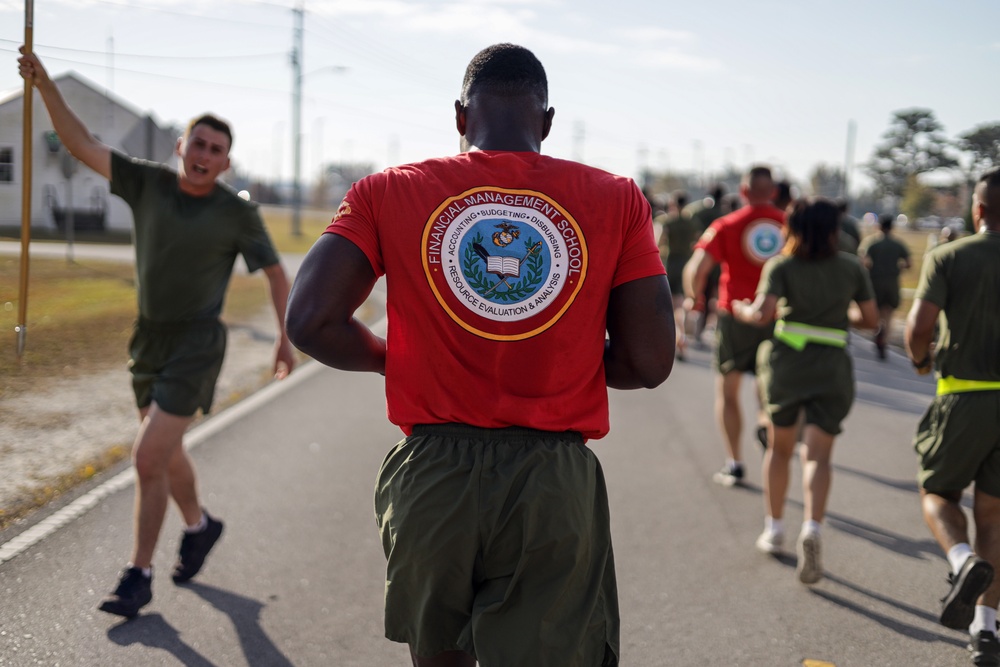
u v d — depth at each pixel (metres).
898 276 13.50
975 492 3.98
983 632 3.76
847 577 4.78
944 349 3.98
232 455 6.70
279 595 4.26
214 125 3.98
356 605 4.18
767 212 6.21
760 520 5.66
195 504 4.36
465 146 2.36
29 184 4.38
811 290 4.84
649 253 2.19
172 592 4.24
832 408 4.78
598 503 2.22
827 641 4.00
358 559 4.74
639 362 2.16
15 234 5.72
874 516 5.85
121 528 4.95
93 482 5.72
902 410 9.55
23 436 6.62
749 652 3.87
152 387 4.09
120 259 15.34
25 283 4.42
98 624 3.85
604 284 2.16
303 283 2.09
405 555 2.11
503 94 2.28
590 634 2.13
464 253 2.12
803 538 4.52
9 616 3.86
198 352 4.07
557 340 2.12
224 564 4.61
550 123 2.41
